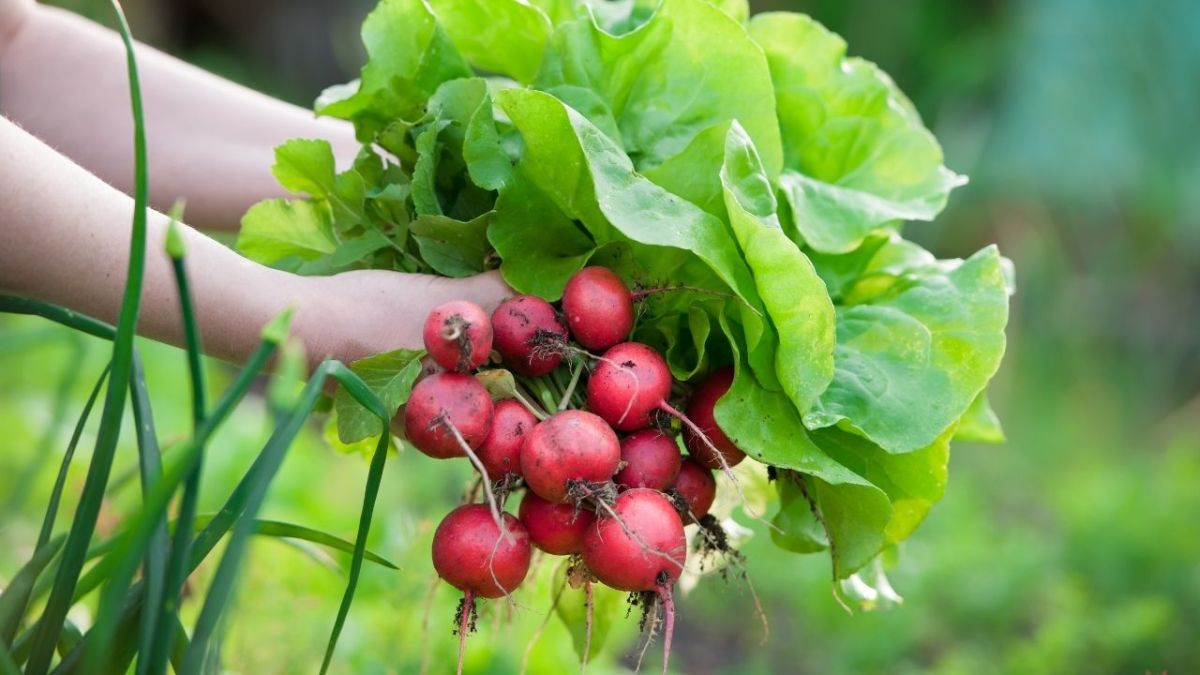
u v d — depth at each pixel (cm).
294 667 104
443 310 77
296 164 85
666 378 80
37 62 96
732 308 82
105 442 74
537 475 77
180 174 95
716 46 84
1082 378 265
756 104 84
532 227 82
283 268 88
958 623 157
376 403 76
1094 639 141
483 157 81
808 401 79
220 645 80
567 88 84
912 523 85
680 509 81
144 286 77
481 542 78
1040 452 236
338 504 149
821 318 79
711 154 81
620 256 82
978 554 164
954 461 225
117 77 96
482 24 88
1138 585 160
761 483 90
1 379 157
